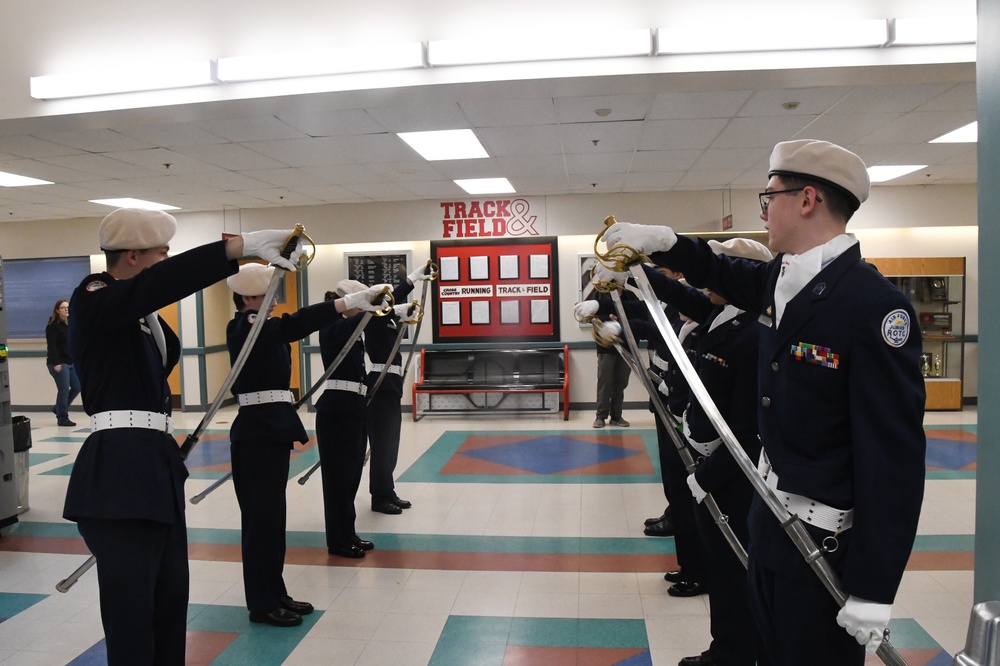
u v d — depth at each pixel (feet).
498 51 12.59
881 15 12.05
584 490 16.88
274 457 9.93
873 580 3.98
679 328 11.01
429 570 11.99
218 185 23.73
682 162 21.38
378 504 15.35
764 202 4.97
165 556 6.66
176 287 5.68
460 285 29.22
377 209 29.07
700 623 9.78
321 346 12.61
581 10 12.48
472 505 15.80
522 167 21.85
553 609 10.36
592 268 6.49
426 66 12.99
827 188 4.61
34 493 17.75
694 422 7.64
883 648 4.05
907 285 27.99
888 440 4.07
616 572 11.76
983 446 4.48
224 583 11.60
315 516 15.37
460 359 29.14
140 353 6.52
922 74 12.85
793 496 4.47
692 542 10.62
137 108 14.33
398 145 18.35
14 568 12.57
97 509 6.14
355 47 12.98
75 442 24.72
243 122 15.74
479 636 9.54
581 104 14.84
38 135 16.55
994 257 4.34
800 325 4.46
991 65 4.35
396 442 15.52
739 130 17.30
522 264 28.86
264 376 9.83
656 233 5.23
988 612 2.53
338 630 9.78
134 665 6.20
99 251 31.86
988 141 4.39
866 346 4.17
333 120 15.71
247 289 9.68
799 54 12.41
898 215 27.22
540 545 13.14
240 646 9.34
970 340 28.19
